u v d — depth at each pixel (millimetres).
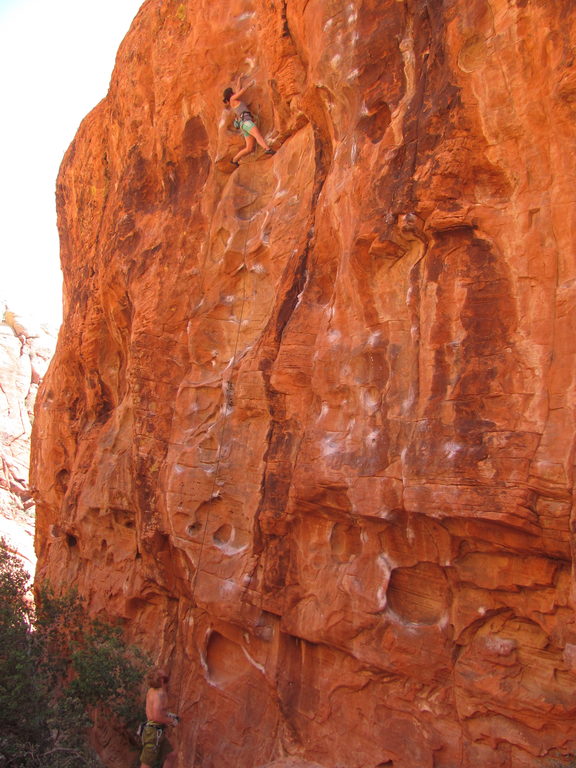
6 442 35125
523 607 5535
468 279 5863
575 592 4992
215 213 9438
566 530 5109
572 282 5309
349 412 6777
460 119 5930
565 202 5367
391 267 6543
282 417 7633
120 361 12586
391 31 6723
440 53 6199
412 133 6309
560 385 5270
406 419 6195
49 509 14969
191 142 10203
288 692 7203
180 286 9727
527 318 5520
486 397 5633
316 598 6914
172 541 8742
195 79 9906
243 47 9281
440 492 5695
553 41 5363
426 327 6113
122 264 10992
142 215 11086
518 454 5348
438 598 6156
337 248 7363
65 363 14086
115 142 12594
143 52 11203
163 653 9234
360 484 6391
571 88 5223
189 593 8719
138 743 8977
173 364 9633
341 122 7441
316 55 7559
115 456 11078
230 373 8547
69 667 10055
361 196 6711
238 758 7512
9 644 8703
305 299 7605
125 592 10148
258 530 7754
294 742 7039
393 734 6273
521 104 5594
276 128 8867
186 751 8117
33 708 8164
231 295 9109
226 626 8055
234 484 8180
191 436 8953
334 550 6938
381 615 6367
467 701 5816
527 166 5609
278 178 8758
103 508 10922
